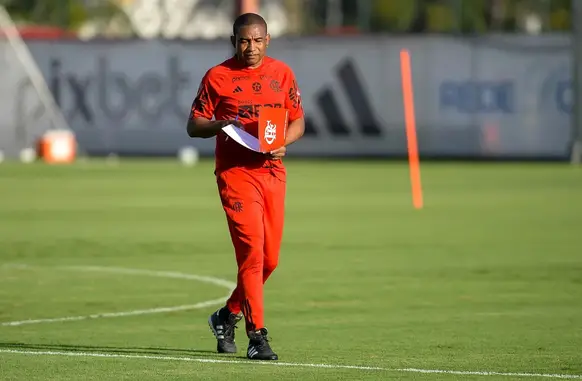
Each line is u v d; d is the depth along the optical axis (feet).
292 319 139.13
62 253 210.18
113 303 152.76
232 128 106.73
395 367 107.65
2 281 173.99
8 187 372.79
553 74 512.22
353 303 151.94
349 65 526.57
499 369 106.93
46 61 536.01
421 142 522.47
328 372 104.83
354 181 398.83
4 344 121.19
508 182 394.52
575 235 238.07
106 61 536.01
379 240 229.86
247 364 108.78
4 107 536.01
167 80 534.78
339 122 529.45
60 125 537.24
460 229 250.57
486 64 516.73
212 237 236.22
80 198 334.44
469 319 138.82
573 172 442.91
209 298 157.28
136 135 537.24
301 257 202.69
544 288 165.27
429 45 519.60
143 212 292.61
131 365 108.17
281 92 110.73
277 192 109.91
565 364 109.81
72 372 104.47
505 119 517.14
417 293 160.66
